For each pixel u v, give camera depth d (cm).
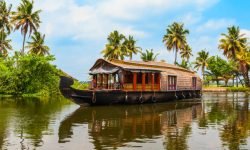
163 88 3484
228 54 7294
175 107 2877
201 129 1598
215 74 8725
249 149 1173
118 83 3041
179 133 1483
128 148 1182
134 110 2553
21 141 1298
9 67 4575
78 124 1767
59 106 2883
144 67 3438
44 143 1264
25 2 5566
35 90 4466
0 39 6356
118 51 6588
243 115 2223
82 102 2736
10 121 1878
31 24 5512
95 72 3181
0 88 4344
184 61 7631
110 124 1770
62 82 2667
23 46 5488
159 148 1184
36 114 2241
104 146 1215
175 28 7206
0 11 5906
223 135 1431
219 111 2522
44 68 4516
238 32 7244
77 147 1201
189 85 4059
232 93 6172
